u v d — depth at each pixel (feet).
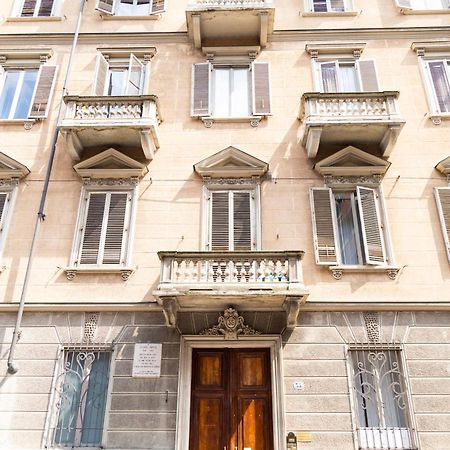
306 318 34.35
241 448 32.27
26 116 43.52
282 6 47.83
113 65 45.44
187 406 32.32
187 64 45.01
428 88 42.78
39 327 34.45
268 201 38.32
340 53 45.14
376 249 36.22
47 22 47.67
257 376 34.04
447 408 31.55
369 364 33.40
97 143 40.04
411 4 47.19
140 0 49.08
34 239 35.78
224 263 32.89
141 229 37.55
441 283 35.22
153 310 34.65
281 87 43.39
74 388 33.24
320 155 39.96
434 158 39.75
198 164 38.99
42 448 31.01
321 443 30.94
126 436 31.32
